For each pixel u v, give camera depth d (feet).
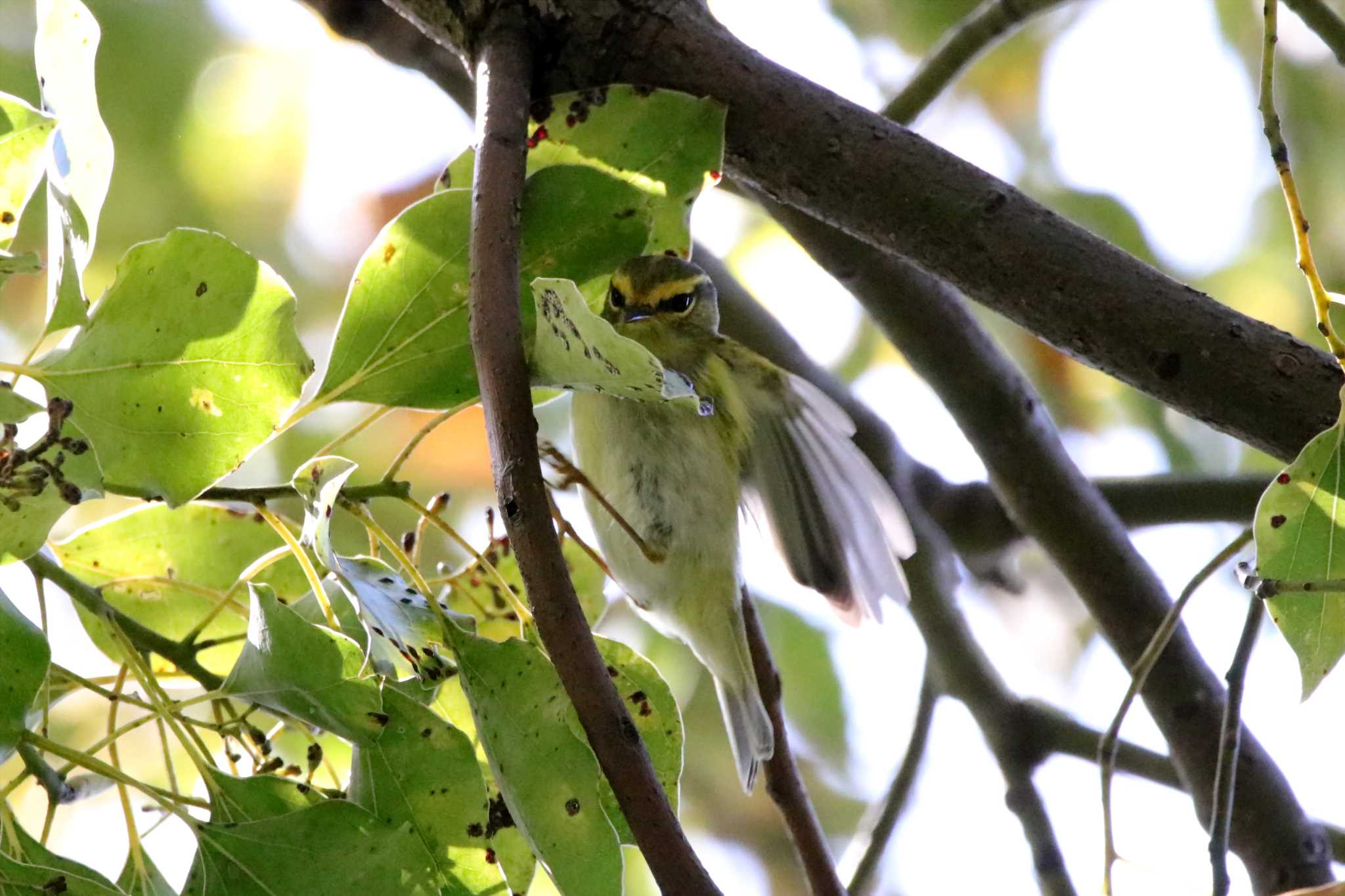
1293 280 35.65
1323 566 15.98
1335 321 31.19
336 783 17.42
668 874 12.71
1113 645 27.02
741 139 19.22
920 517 30.25
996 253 18.71
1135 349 18.42
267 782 14.75
